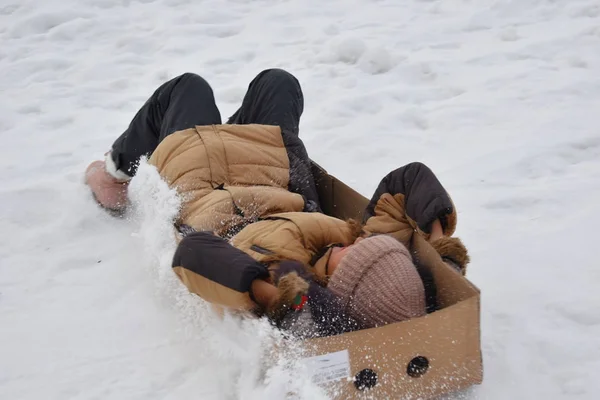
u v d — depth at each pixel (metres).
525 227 2.65
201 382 1.94
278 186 2.43
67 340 2.15
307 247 2.00
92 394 1.93
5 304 2.32
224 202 2.22
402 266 1.72
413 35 4.59
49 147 3.40
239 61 4.39
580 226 2.62
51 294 2.37
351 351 1.63
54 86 4.08
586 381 1.89
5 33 4.77
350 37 4.34
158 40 4.68
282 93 2.76
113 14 5.05
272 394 1.68
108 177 2.76
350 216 2.43
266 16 5.02
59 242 2.66
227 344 1.94
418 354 1.69
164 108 2.77
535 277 2.35
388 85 3.98
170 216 2.30
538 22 4.68
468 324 1.70
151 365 2.03
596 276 2.34
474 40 4.50
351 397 1.69
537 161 3.10
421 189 2.05
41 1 5.22
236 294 1.72
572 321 2.14
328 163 3.24
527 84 3.84
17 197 2.92
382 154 3.29
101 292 2.38
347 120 3.60
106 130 3.58
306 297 1.69
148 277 2.43
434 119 3.58
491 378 1.93
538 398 1.86
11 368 2.04
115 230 2.75
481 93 3.80
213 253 1.79
